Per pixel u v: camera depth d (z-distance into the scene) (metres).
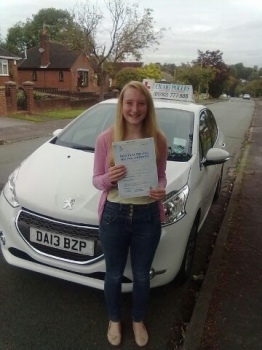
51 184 2.89
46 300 2.91
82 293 3.01
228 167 8.32
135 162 2.05
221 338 2.58
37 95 19.48
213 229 4.66
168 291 3.19
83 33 24.89
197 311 2.83
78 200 2.70
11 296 2.93
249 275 3.42
